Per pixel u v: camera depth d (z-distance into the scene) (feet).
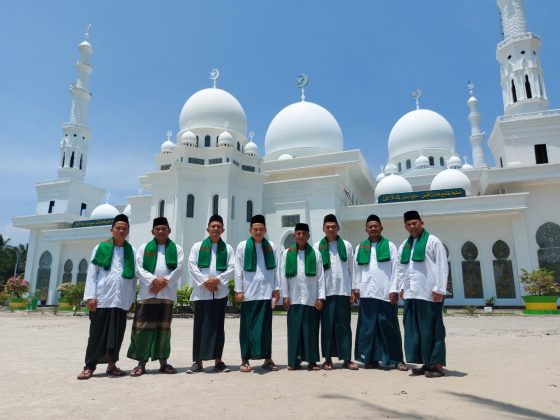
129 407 13.85
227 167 93.56
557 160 102.37
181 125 118.83
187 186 93.09
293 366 21.33
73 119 155.33
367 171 127.03
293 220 100.32
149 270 21.52
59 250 138.92
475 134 135.74
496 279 95.45
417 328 20.02
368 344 21.81
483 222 98.89
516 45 112.98
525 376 18.56
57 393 16.07
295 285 22.31
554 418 12.21
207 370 21.21
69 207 144.97
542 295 77.56
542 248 96.43
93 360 19.54
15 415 12.97
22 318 71.92
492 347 29.04
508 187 101.50
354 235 105.91
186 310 73.51
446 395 15.23
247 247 22.58
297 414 12.84
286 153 129.18
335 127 134.00
